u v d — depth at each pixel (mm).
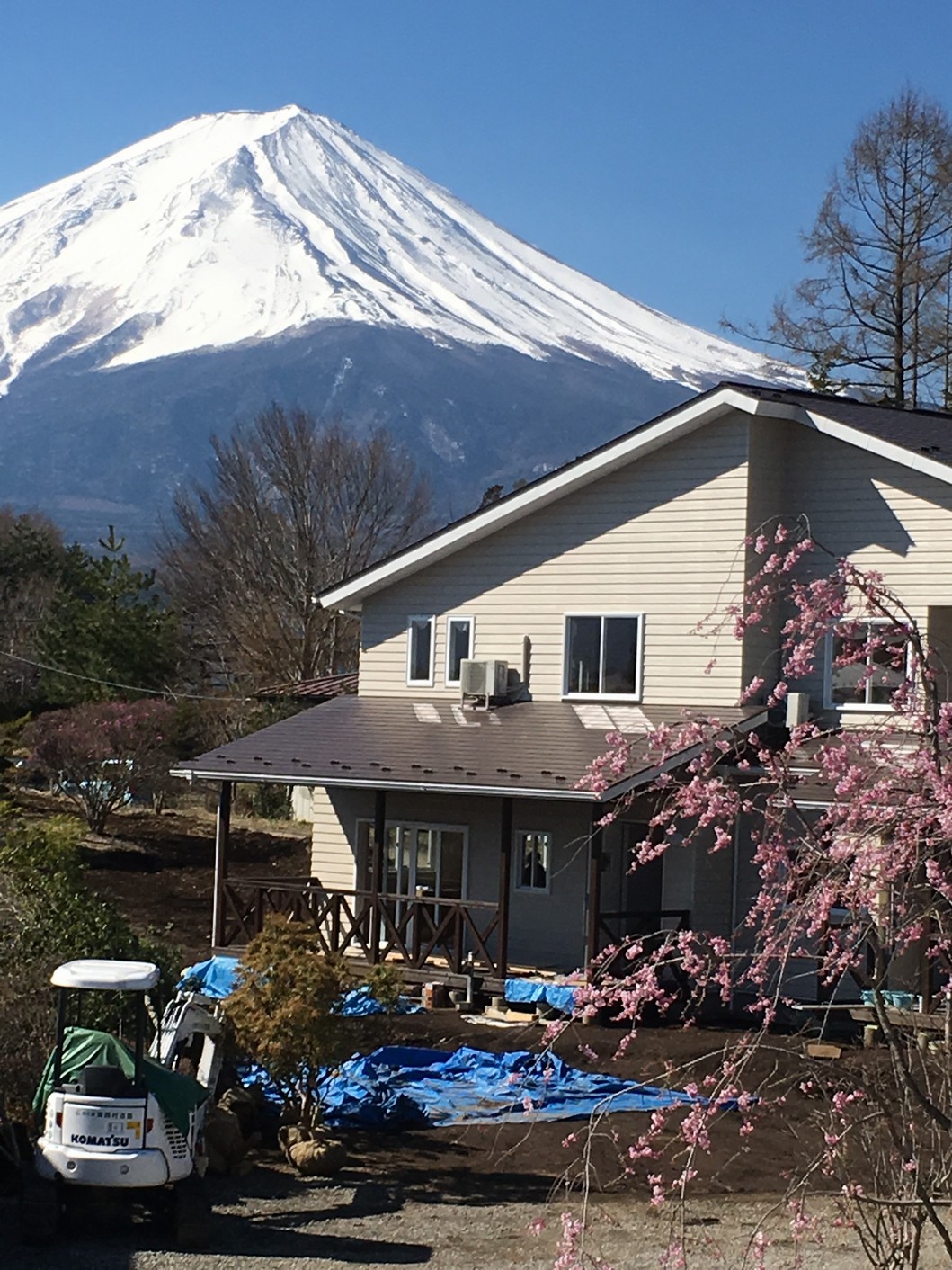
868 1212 9883
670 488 23500
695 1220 12781
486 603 25797
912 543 21547
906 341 44344
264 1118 15461
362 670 27531
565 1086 16906
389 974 15867
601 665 24219
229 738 41406
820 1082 9078
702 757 10562
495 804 24312
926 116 43844
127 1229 12602
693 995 10273
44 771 36625
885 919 8625
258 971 14609
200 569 61719
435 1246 12312
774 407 22172
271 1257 11969
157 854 33625
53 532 74625
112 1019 14703
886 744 12336
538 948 23750
